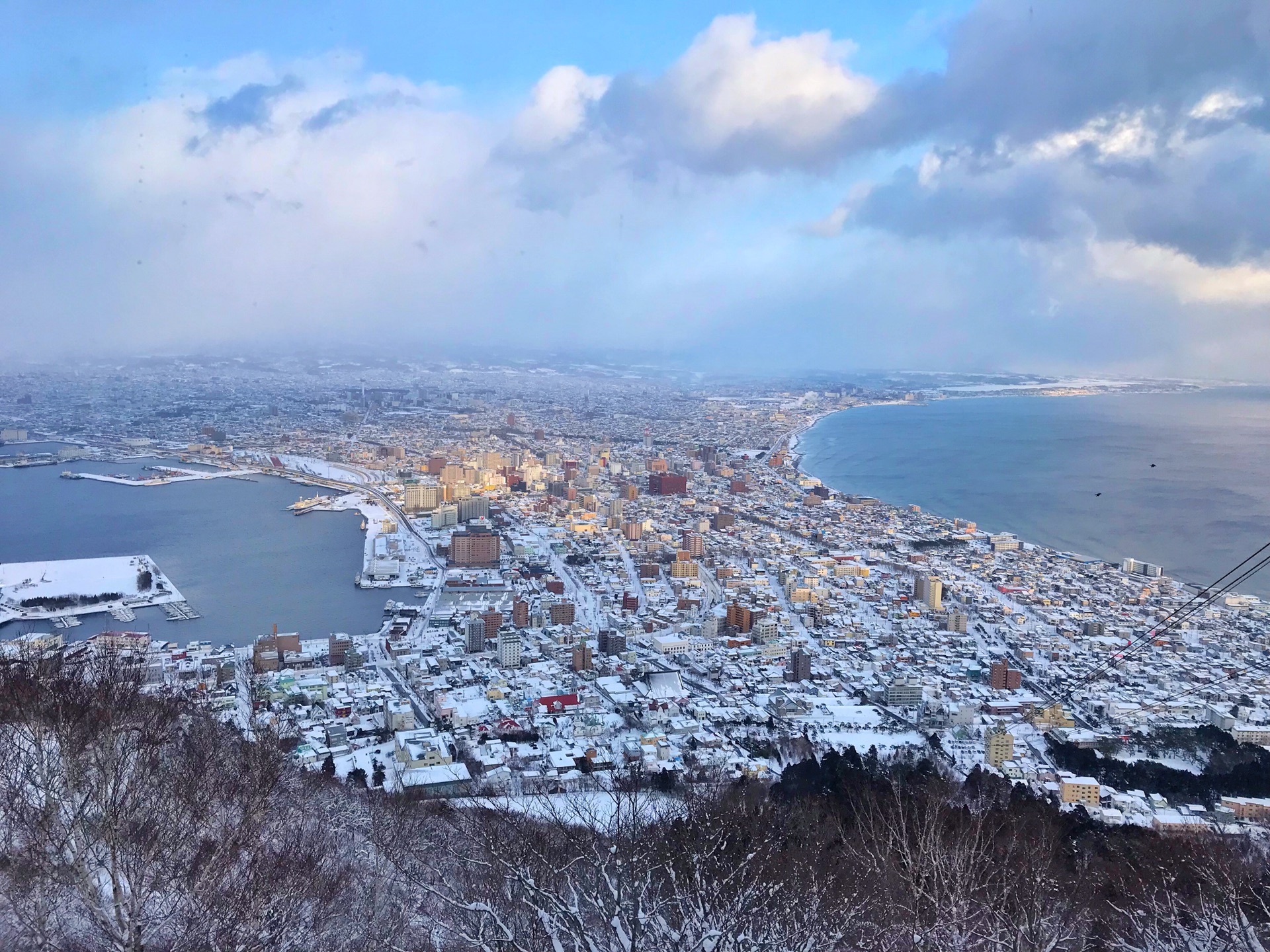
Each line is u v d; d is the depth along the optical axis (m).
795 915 38.66
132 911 40.47
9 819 42.00
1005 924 43.94
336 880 50.62
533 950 33.31
